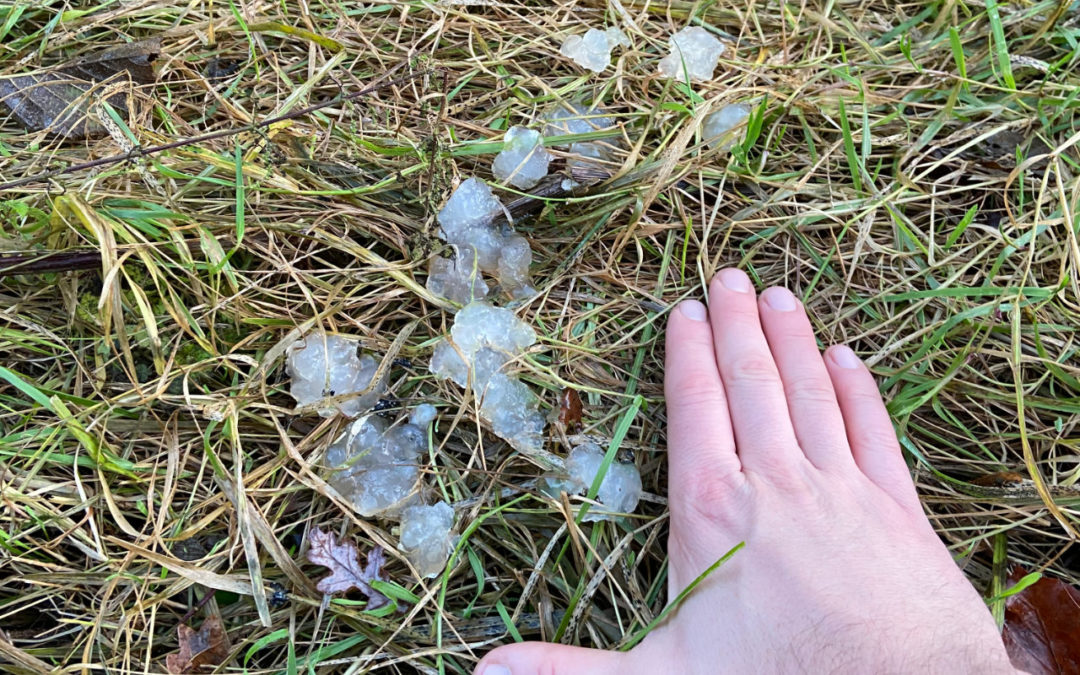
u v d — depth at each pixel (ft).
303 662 0.88
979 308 0.96
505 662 0.80
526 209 0.99
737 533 0.80
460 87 1.05
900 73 1.10
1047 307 1.00
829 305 1.02
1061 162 1.06
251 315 0.92
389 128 1.02
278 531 0.91
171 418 0.91
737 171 1.02
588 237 1.00
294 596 0.88
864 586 0.73
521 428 0.92
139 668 0.88
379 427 0.93
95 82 1.01
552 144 1.02
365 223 0.97
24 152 0.97
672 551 0.86
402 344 0.93
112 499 0.86
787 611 0.73
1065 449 0.98
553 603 0.93
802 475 0.83
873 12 1.15
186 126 0.99
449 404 0.93
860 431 0.91
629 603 0.89
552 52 1.08
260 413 0.92
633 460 0.96
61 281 0.91
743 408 0.89
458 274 0.95
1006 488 0.94
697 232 1.02
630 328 1.00
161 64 1.02
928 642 0.68
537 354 0.97
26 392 0.84
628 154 1.03
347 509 0.89
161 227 0.92
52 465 0.90
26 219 0.94
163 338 0.92
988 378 0.98
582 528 0.93
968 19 1.09
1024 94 1.05
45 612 0.89
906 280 1.02
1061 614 0.90
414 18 1.09
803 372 0.92
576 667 0.79
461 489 0.93
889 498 0.84
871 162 1.07
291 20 1.07
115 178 0.94
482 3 1.07
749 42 1.12
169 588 0.87
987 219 1.05
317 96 1.05
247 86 1.04
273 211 0.95
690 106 1.04
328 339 0.92
